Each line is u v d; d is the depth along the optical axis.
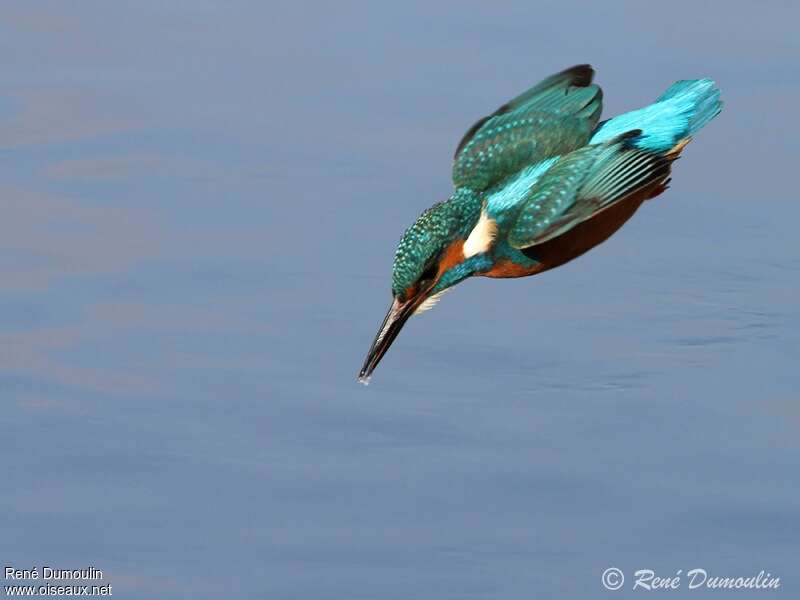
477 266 11.92
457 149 12.27
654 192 12.10
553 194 11.66
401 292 11.79
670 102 12.32
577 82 12.49
